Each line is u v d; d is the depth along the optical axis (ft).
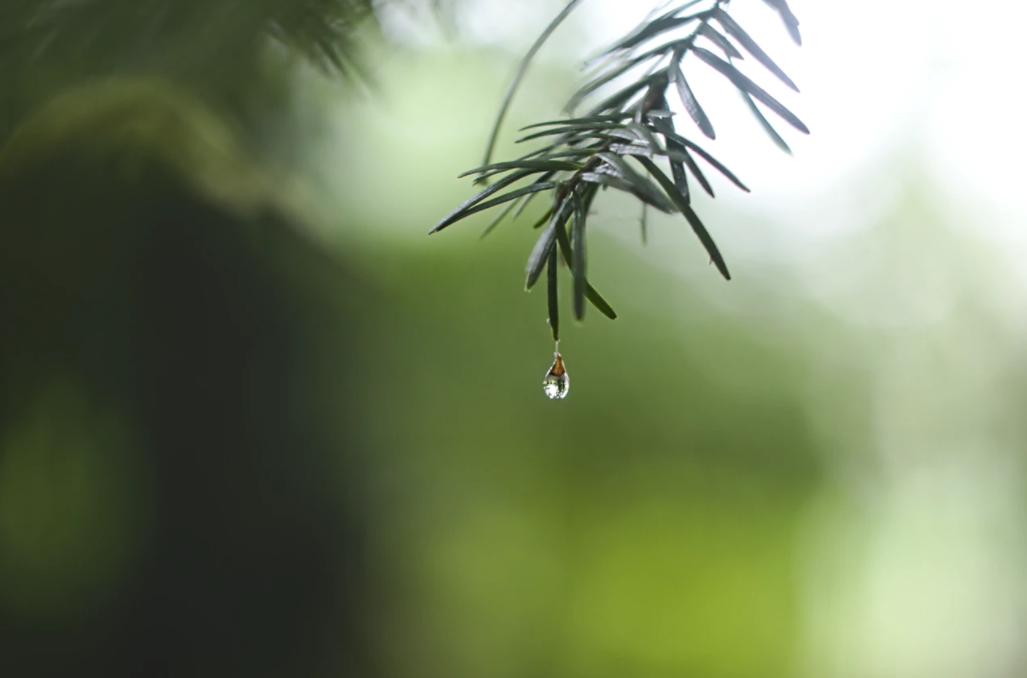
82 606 1.99
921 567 6.92
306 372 2.56
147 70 1.53
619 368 6.23
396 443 3.41
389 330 3.27
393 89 1.94
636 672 5.75
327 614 2.68
